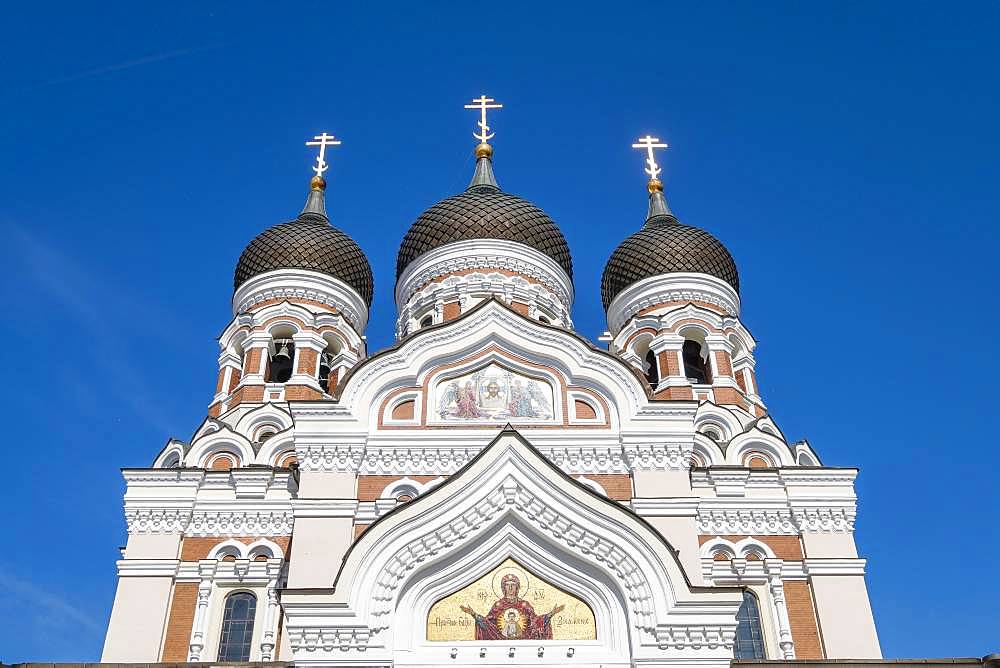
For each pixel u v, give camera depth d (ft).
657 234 137.80
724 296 133.28
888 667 65.82
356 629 61.05
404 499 85.15
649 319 128.77
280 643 93.25
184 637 94.07
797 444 117.80
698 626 61.62
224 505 101.24
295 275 133.08
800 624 95.86
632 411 87.25
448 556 64.69
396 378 88.28
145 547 98.68
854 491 103.60
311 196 154.30
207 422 116.37
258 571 97.35
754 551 100.89
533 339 89.51
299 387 120.98
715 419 117.60
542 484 65.98
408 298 132.77
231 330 129.39
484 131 153.79
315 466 85.81
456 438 86.33
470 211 133.69
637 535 64.18
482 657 61.98
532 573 65.36
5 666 64.49
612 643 62.69
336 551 82.23
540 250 133.69
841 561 98.73
